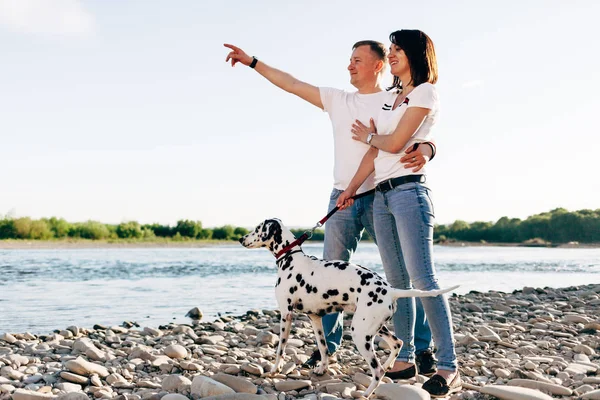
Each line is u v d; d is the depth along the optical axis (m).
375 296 4.70
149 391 4.95
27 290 14.77
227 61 5.90
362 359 6.08
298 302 5.09
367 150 5.50
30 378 5.29
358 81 5.61
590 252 46.22
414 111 4.70
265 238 5.25
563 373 5.45
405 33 4.88
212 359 6.30
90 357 6.20
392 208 4.96
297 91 5.79
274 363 5.88
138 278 18.53
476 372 5.55
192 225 67.31
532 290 12.90
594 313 9.66
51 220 59.81
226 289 15.50
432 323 4.85
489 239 72.62
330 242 5.68
